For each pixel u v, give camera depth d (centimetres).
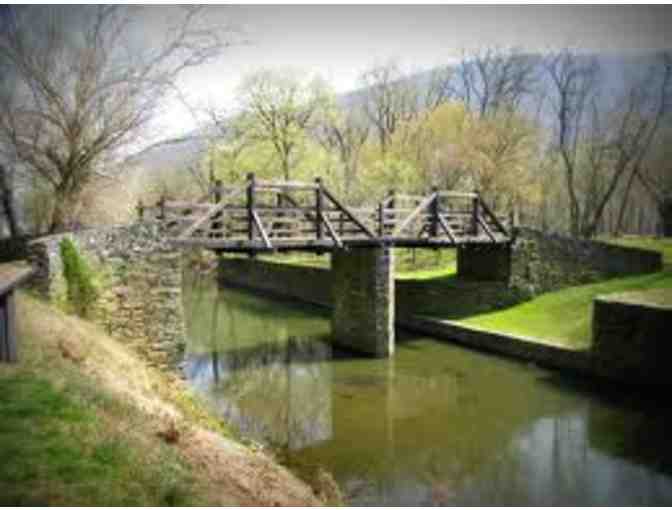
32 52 1564
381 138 4272
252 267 3338
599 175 4147
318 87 3547
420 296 2273
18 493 474
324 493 902
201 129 1902
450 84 4369
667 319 1392
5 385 679
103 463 555
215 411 1335
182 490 572
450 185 3416
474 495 981
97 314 1223
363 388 1555
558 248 2200
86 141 1625
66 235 1195
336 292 2000
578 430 1257
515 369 1689
